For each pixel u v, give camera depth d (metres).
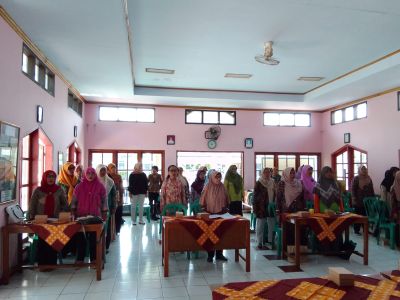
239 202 5.68
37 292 3.49
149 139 9.20
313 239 4.89
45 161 5.67
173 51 5.59
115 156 9.08
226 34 4.87
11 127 3.97
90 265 3.97
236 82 7.55
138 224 7.29
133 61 6.12
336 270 2.04
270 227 5.31
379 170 7.68
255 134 9.77
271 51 5.12
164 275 3.99
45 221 3.87
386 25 4.53
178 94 8.11
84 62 5.46
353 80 6.64
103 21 3.95
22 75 4.34
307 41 5.11
